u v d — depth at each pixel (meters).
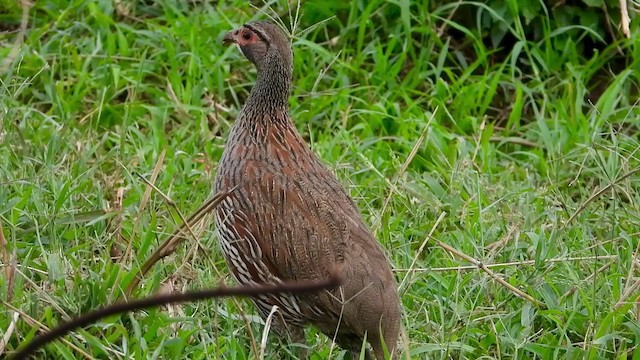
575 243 10.54
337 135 12.47
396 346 8.65
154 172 9.89
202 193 11.24
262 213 8.96
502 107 14.01
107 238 10.06
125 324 8.94
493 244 10.37
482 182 11.77
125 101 13.28
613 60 14.32
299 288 4.91
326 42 14.00
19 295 8.76
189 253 9.09
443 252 10.43
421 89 14.01
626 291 9.18
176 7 14.48
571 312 9.28
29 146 11.55
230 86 13.37
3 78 12.57
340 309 8.58
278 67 9.41
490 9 13.76
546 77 14.12
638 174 11.76
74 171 11.20
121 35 13.73
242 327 9.10
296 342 9.11
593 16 14.09
